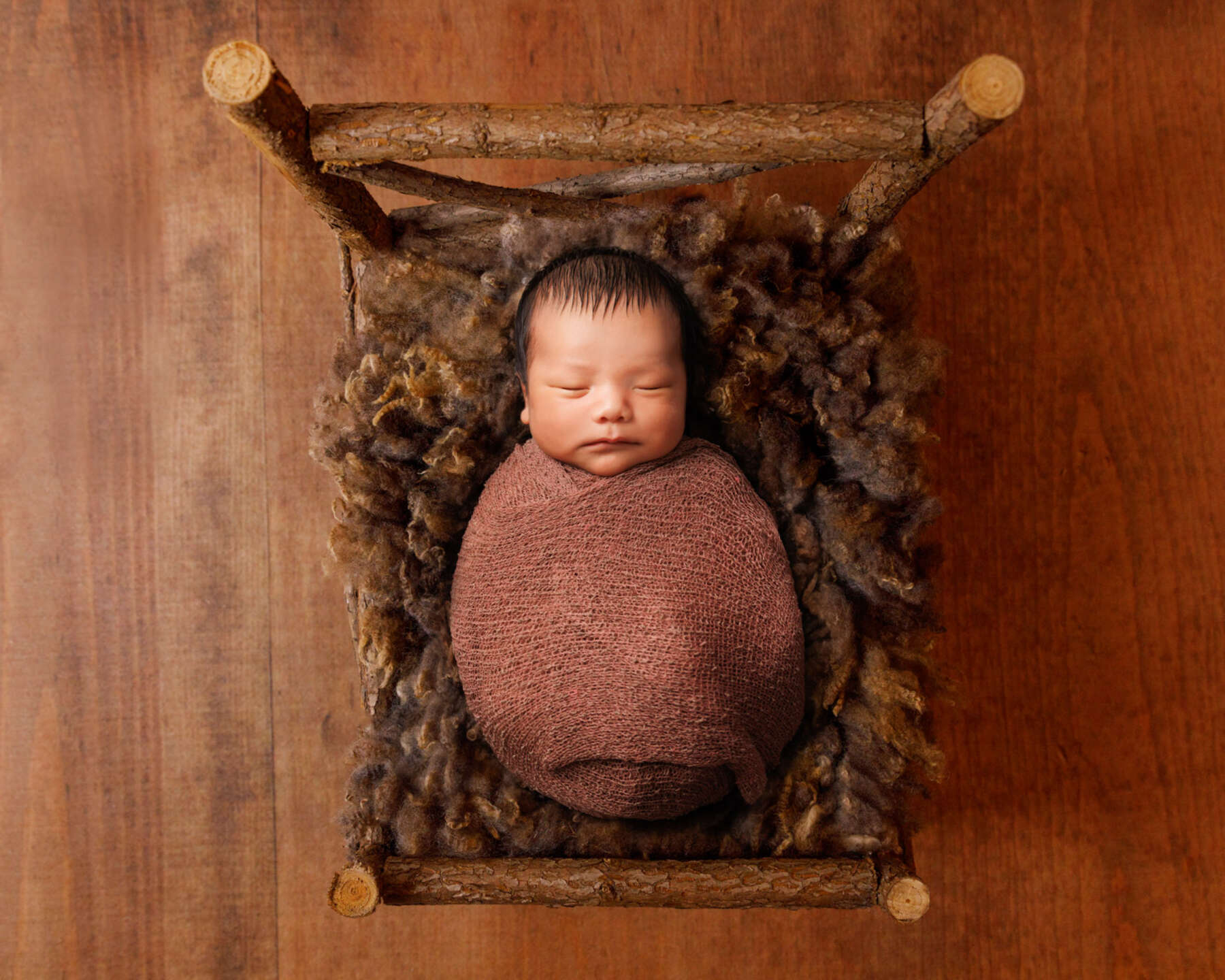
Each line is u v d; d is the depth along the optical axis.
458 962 0.91
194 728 0.90
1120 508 0.89
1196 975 0.89
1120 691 0.89
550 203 0.70
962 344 0.89
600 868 0.69
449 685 0.72
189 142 0.89
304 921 0.90
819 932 0.91
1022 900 0.90
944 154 0.61
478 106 0.60
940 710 0.90
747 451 0.73
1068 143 0.89
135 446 0.89
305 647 0.90
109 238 0.89
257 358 0.89
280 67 0.88
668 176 0.73
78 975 0.89
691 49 0.89
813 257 0.71
